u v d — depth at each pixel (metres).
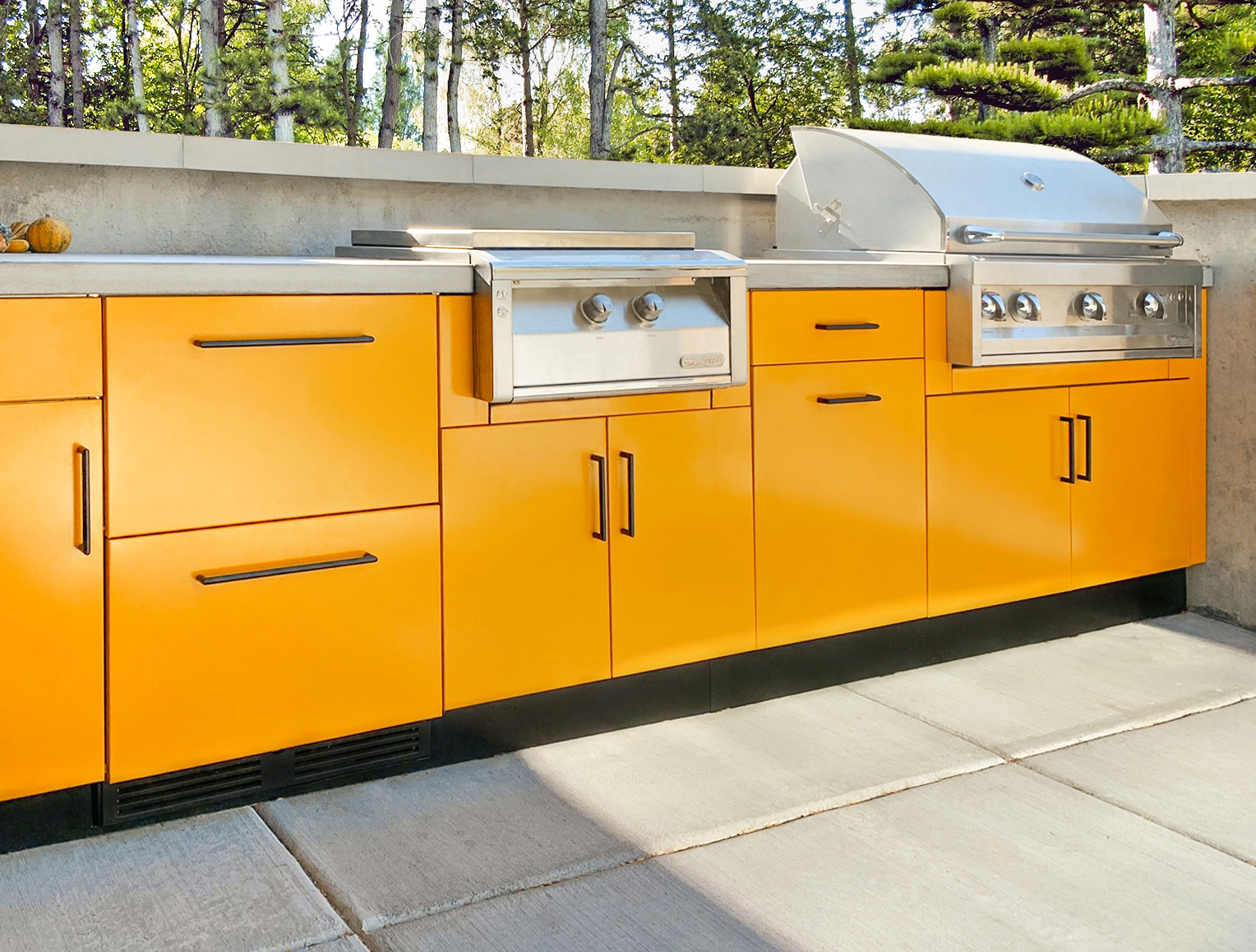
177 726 1.89
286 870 1.77
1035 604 2.96
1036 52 15.30
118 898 1.68
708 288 2.32
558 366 2.12
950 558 2.76
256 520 1.92
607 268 2.14
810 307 2.49
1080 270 2.78
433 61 19.23
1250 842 1.89
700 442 2.38
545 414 2.19
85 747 1.82
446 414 2.09
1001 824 1.95
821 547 2.56
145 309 1.80
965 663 2.80
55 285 1.72
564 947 1.57
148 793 1.90
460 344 2.09
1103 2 17.41
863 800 2.04
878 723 2.42
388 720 2.09
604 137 20.77
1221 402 3.15
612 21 23.61
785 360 2.47
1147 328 2.97
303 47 21.50
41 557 1.75
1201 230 3.15
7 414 1.71
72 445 1.76
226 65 17.61
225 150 2.56
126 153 2.46
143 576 1.83
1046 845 1.88
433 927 1.62
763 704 2.53
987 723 2.42
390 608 2.06
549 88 24.25
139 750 1.86
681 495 2.37
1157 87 14.16
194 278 1.83
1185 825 1.95
